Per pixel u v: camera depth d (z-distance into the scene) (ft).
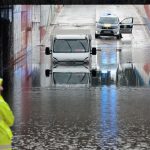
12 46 218.59
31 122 91.86
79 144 76.28
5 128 49.88
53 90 133.18
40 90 133.08
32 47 278.05
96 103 112.78
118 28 319.88
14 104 111.14
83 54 197.47
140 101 115.44
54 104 111.34
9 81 150.71
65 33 204.44
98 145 75.72
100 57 221.46
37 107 107.65
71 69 180.24
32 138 79.87
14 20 227.20
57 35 200.44
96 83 146.82
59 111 102.83
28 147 74.43
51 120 93.81
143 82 149.07
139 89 135.13
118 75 164.25
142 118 95.66
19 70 178.40
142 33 343.05
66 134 82.64
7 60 201.67
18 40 234.17
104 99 118.32
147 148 74.13
